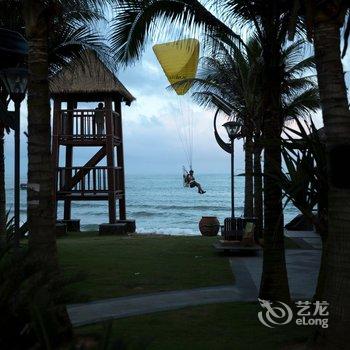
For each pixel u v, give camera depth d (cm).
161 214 5619
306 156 617
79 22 1284
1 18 1311
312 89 1923
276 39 782
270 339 622
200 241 1886
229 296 899
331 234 535
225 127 1816
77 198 2441
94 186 2434
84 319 750
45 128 662
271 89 786
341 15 533
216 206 6831
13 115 1026
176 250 1592
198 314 764
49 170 663
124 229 2361
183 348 592
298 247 1661
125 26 909
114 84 2333
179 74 1677
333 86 531
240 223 1622
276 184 714
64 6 748
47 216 652
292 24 517
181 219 4962
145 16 884
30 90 662
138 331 670
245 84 1766
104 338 421
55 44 1405
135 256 1448
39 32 662
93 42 1420
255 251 1498
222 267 1243
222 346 598
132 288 979
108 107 2395
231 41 971
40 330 468
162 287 990
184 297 896
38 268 547
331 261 533
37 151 657
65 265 1252
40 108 659
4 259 564
